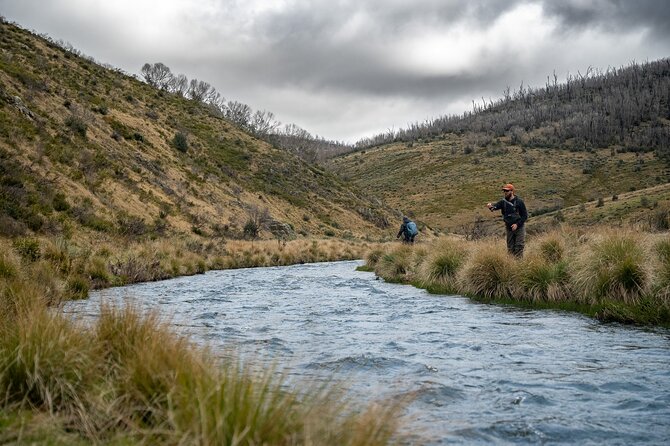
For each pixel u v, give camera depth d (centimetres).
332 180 7925
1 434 333
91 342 476
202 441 287
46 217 2458
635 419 433
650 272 965
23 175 2705
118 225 2969
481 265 1295
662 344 712
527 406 466
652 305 899
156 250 2362
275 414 307
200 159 5734
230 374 410
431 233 7369
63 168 3173
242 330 839
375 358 639
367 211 7231
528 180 15225
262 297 1329
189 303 1201
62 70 5494
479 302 1187
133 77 7881
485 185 15388
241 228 4509
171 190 4241
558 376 562
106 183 3456
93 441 330
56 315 512
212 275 2216
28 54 5194
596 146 17912
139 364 393
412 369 592
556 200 13450
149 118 6053
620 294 990
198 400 318
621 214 7731
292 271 2500
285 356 648
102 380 426
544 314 998
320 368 589
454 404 471
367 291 1470
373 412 337
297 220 5944
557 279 1146
